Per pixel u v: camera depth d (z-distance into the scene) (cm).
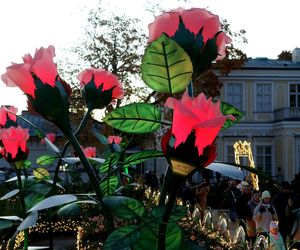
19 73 146
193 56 146
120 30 3103
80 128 184
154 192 1281
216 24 147
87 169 153
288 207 1002
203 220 711
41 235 1145
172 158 123
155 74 144
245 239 551
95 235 842
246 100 3741
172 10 148
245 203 1021
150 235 135
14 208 922
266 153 3747
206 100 121
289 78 3772
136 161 172
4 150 212
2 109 242
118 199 146
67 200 143
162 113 158
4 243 593
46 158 272
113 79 185
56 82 149
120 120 158
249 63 3978
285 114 3666
